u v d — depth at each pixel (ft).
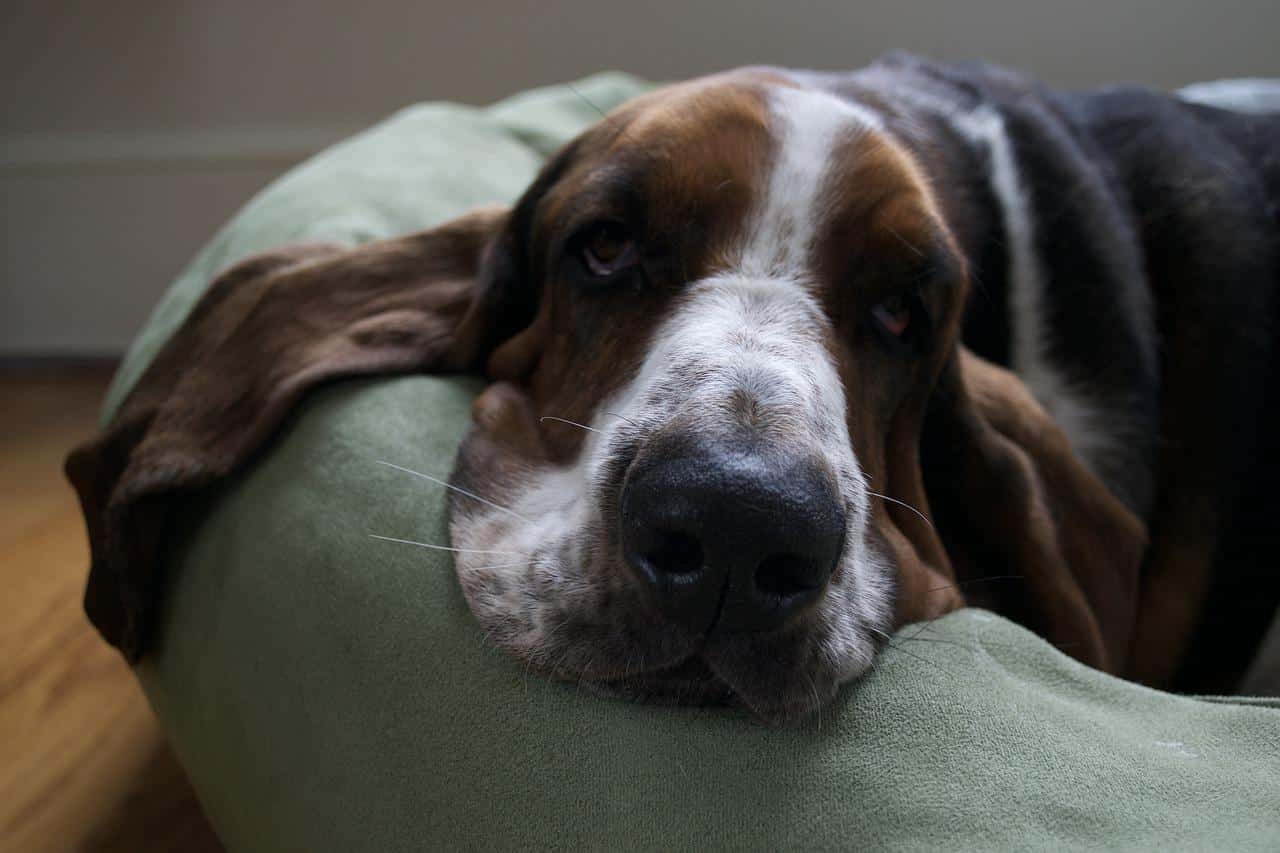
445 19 3.54
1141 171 2.16
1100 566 1.82
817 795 1.33
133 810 1.87
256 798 1.52
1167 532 2.06
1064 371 1.98
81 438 3.09
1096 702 1.47
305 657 1.49
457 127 2.45
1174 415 2.08
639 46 3.56
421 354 1.75
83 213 3.72
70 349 3.84
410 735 1.41
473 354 1.77
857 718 1.39
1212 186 2.13
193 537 1.66
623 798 1.34
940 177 1.91
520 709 1.39
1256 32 3.38
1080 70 3.49
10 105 3.61
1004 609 1.76
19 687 2.09
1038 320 1.99
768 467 1.31
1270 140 2.23
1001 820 1.31
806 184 1.58
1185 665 2.14
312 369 1.68
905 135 1.89
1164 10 3.37
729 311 1.52
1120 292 2.01
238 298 1.76
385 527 1.53
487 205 2.07
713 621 1.32
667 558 1.34
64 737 2.00
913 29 3.47
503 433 1.61
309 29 3.54
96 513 1.72
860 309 1.60
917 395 1.69
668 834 1.33
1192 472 2.06
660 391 1.45
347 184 2.10
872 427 1.61
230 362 1.71
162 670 1.68
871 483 1.60
